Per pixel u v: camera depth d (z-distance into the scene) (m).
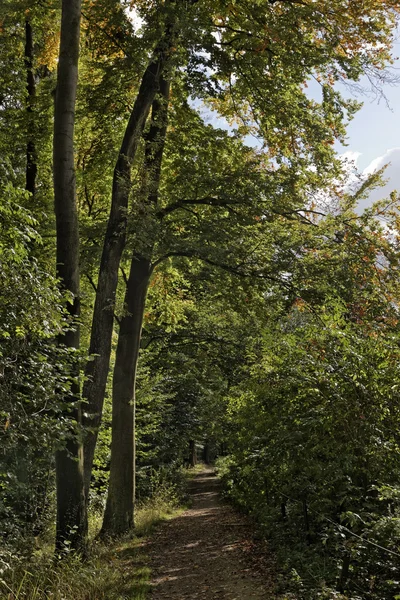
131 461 17.00
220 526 17.47
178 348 29.23
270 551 12.04
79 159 19.47
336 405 8.02
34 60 19.47
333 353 8.70
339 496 8.12
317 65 16.05
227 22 17.03
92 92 17.30
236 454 13.20
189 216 17.89
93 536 16.02
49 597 8.14
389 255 16.28
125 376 17.22
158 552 13.59
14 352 7.94
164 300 22.31
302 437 8.62
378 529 6.54
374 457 7.84
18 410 7.94
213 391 28.95
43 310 7.96
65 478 12.20
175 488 27.56
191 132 17.55
